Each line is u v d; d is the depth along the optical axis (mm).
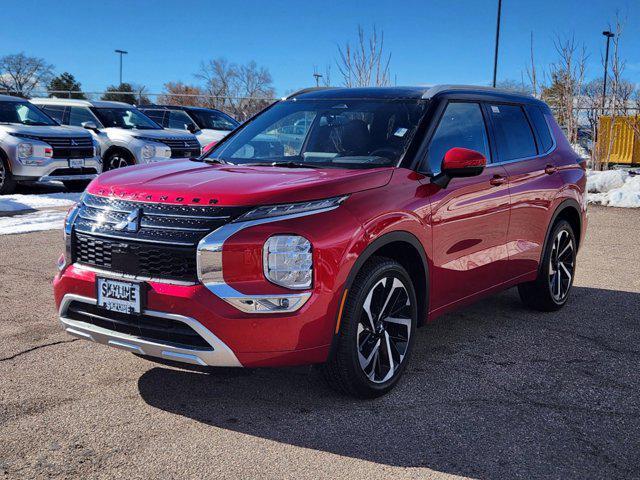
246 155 4531
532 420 3559
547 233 5348
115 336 3467
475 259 4492
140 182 3656
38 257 6941
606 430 3469
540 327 5199
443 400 3779
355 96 4727
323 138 4402
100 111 14227
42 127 12172
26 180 11688
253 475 2918
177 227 3309
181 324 3311
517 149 5109
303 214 3367
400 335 3932
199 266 3238
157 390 3781
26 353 4281
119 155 13609
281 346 3303
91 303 3523
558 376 4199
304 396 3762
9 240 7770
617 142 20312
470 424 3482
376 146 4191
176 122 16078
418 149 4137
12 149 11516
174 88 42781
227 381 3932
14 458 2994
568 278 5746
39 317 4996
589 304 5898
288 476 2918
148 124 14727
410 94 4578
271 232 3271
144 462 3000
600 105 17469
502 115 5074
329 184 3547
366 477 2930
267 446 3180
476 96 4871
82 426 3324
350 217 3482
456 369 4266
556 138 5723
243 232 3246
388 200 3721
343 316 3506
